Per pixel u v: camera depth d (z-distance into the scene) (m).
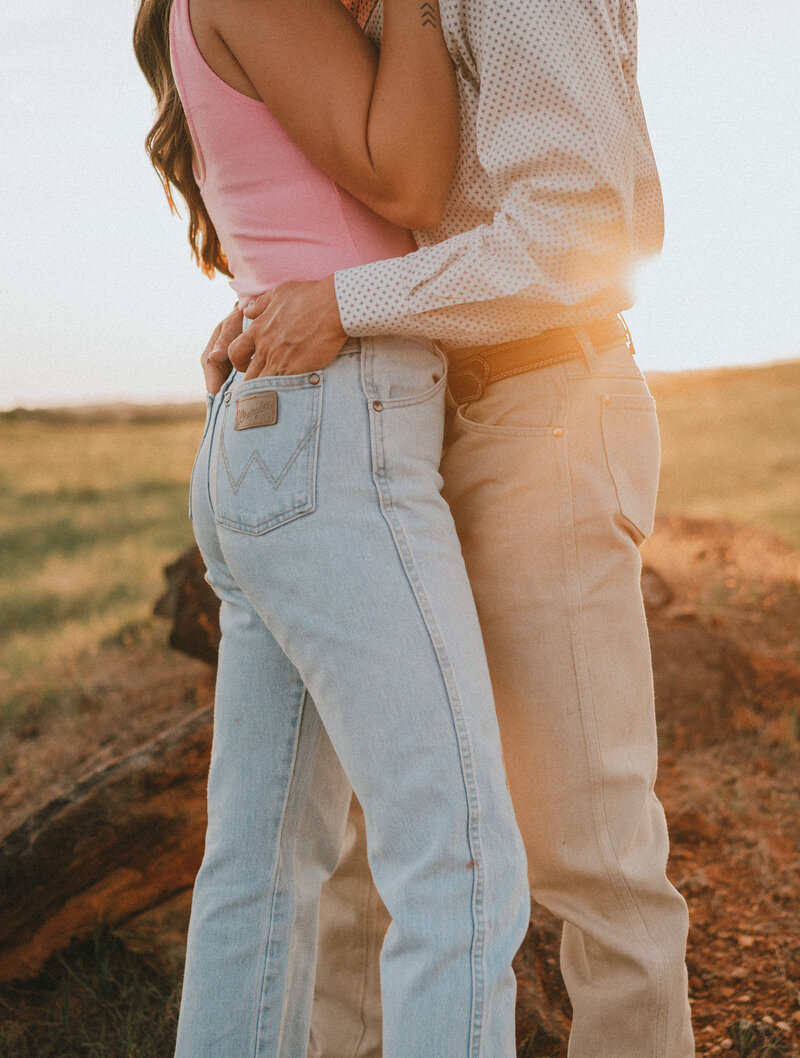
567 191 1.18
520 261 1.19
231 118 1.29
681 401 27.17
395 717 1.17
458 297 1.20
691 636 3.57
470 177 1.30
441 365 1.32
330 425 1.21
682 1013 1.42
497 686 1.39
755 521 9.08
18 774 3.40
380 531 1.19
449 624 1.20
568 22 1.21
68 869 2.19
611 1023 1.42
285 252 1.30
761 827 2.72
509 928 1.16
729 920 2.30
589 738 1.35
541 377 1.32
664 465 16.31
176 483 21.17
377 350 1.25
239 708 1.36
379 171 1.23
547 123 1.18
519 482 1.33
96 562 10.10
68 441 30.27
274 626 1.25
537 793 1.38
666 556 5.24
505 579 1.35
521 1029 1.90
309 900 1.40
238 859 1.33
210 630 3.58
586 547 1.33
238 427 1.25
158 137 1.46
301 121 1.24
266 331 1.25
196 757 2.30
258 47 1.23
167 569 3.94
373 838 1.21
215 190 1.36
